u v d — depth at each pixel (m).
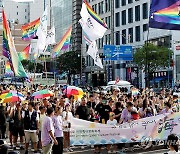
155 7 13.48
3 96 17.50
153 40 60.84
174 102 18.92
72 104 17.92
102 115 16.42
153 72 57.44
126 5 70.38
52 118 12.62
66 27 115.06
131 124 15.22
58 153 12.71
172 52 53.22
